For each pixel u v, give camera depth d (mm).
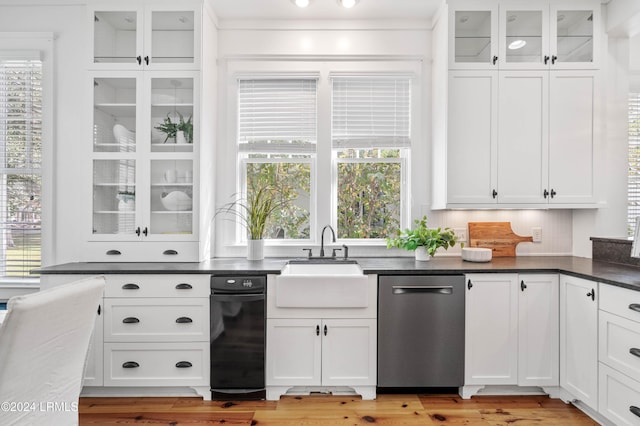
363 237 2883
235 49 2832
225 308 2141
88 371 2156
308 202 2893
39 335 996
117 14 2549
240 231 2873
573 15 2561
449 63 2506
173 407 2125
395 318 2172
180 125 2549
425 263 2438
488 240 2771
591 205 2502
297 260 2572
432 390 2279
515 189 2506
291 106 2828
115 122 2553
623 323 1716
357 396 2238
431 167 2832
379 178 2889
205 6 2527
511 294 2191
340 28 2828
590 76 2504
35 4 2615
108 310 2168
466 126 2506
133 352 2174
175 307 2176
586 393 1960
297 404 2150
